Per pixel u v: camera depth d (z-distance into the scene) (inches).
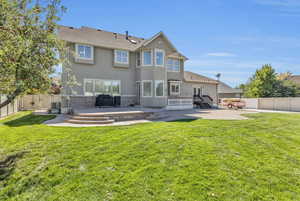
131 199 119.3
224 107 903.1
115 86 666.8
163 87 713.0
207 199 116.1
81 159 177.8
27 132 278.7
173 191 124.7
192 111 649.0
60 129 297.7
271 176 144.3
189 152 183.3
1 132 284.8
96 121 358.3
